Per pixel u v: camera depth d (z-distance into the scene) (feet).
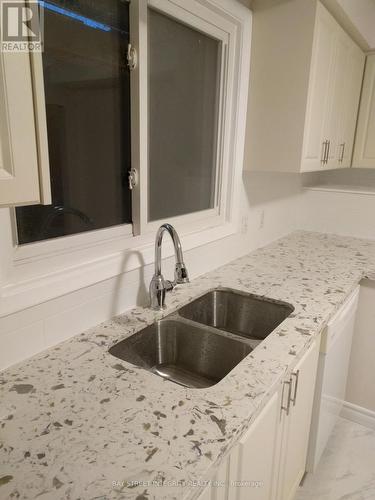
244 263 6.75
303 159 5.70
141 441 2.50
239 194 6.47
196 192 5.83
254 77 5.79
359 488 5.75
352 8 5.87
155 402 2.89
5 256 3.21
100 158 4.08
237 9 5.20
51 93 3.44
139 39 4.00
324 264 6.77
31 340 3.47
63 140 3.64
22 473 2.24
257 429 3.18
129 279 4.51
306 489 5.72
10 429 2.59
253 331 5.41
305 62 5.27
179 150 5.28
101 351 3.62
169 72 4.79
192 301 5.08
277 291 5.39
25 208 3.42
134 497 2.09
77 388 3.05
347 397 7.32
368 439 6.81
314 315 4.58
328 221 9.30
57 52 3.41
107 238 4.27
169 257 5.14
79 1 3.51
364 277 6.46
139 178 4.42
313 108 5.65
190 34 5.00
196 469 2.29
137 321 4.29
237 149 6.03
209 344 4.37
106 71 3.94
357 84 7.58
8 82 1.81
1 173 1.89
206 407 2.85
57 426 2.63
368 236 8.79
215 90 5.74
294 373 3.86
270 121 5.79
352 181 9.73
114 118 4.15
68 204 3.82
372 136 8.01
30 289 3.38
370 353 6.90
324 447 6.26
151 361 4.45
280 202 8.46
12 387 3.05
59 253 3.73
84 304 3.96
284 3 5.27
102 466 2.29
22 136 1.93
